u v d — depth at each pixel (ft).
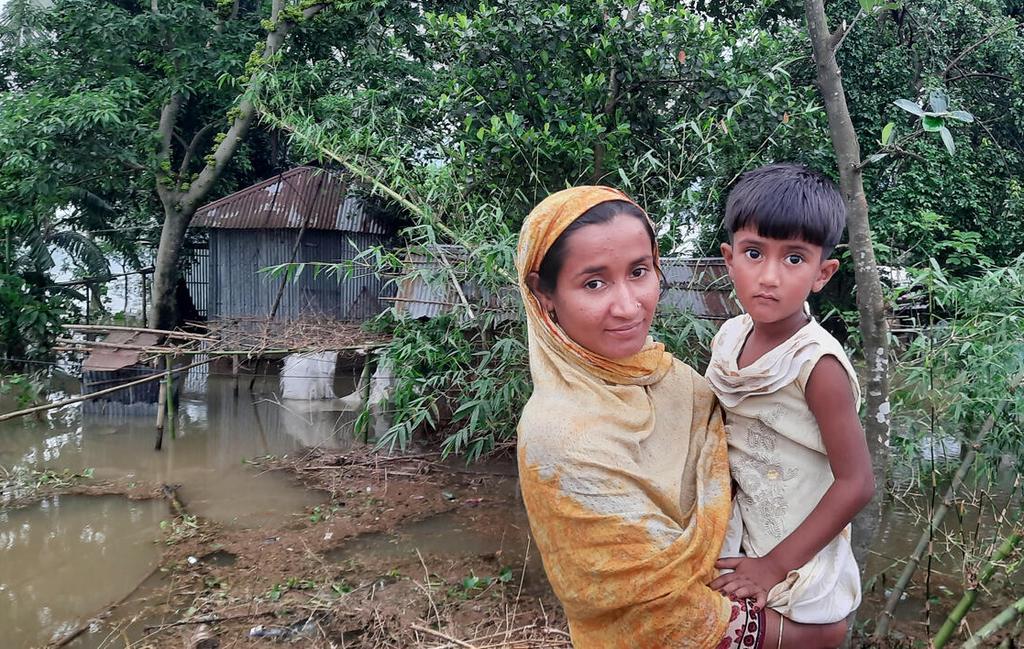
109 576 16.55
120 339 31.50
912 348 13.10
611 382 4.32
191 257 50.37
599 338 4.20
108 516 20.20
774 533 4.41
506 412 18.60
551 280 4.30
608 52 19.13
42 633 14.17
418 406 18.69
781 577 4.15
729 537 4.53
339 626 13.79
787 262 4.42
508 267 15.78
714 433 4.59
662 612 3.72
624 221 4.17
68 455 25.77
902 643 11.64
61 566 17.08
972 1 34.19
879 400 8.14
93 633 14.08
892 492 16.66
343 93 30.01
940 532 13.29
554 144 17.63
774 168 4.71
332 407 32.58
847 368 4.37
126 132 36.55
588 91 19.21
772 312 4.47
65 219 45.83
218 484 22.58
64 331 38.86
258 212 41.32
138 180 41.63
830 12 30.99
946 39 33.42
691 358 16.38
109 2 41.60
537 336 4.45
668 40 18.62
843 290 29.60
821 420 4.33
